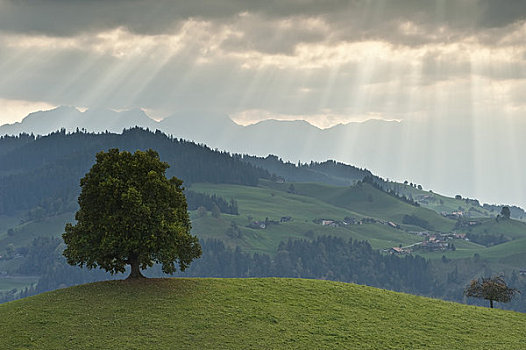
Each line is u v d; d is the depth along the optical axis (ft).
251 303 232.32
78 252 232.73
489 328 230.07
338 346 195.31
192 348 185.68
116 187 227.61
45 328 197.57
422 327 223.92
